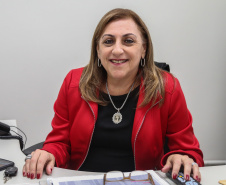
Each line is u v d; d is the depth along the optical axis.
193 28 2.34
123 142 1.27
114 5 2.23
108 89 1.32
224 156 2.57
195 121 2.50
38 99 2.28
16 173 0.97
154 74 1.29
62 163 1.21
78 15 2.21
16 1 2.12
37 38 2.20
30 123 2.30
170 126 1.30
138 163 1.28
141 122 1.24
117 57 1.18
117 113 1.28
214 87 2.47
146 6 2.26
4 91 2.22
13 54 2.19
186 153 1.12
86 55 2.27
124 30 1.18
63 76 2.28
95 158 1.31
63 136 1.33
